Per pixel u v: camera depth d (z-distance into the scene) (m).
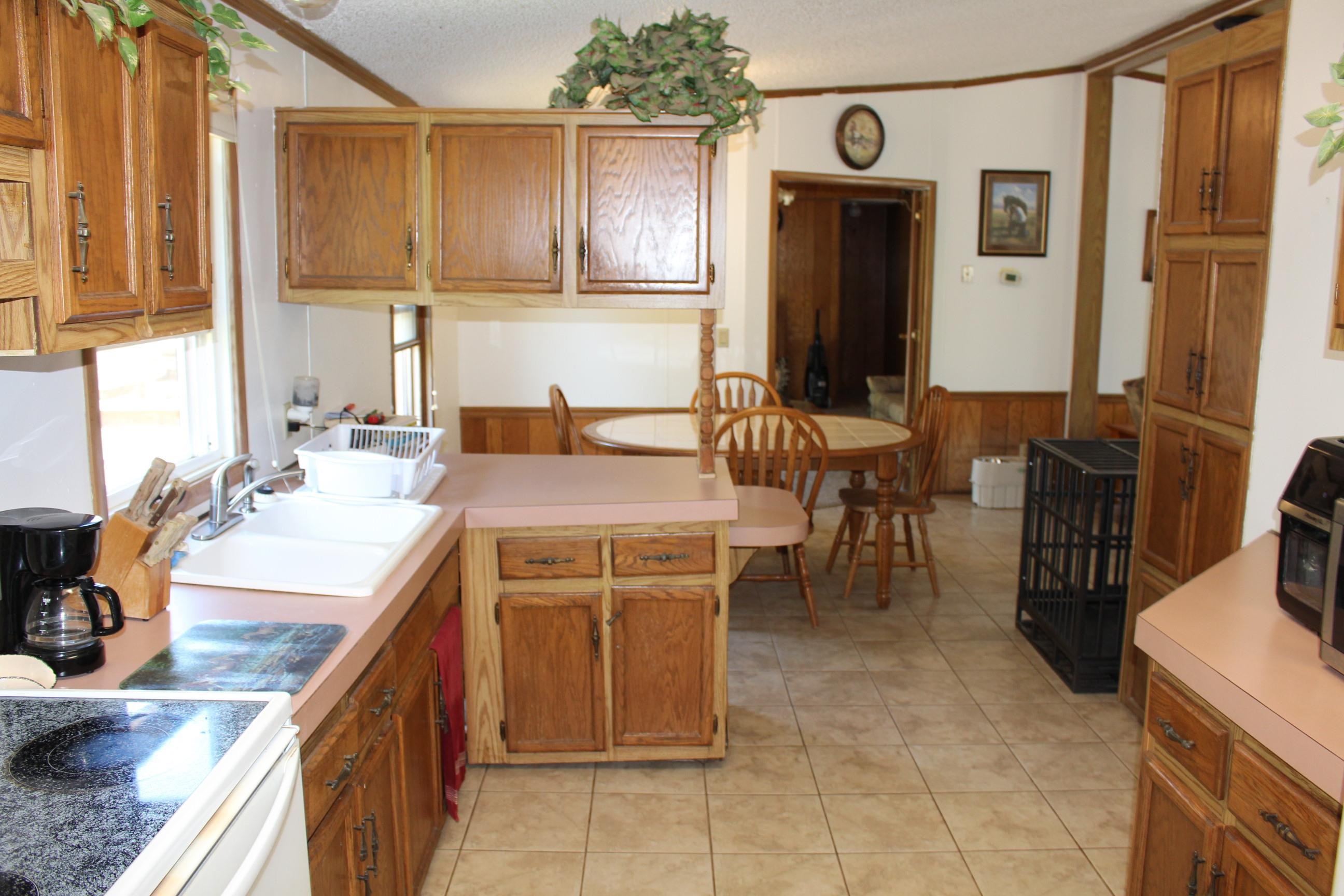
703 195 2.90
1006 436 6.49
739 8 3.57
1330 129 1.78
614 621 2.75
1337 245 2.08
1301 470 1.84
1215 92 2.74
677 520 2.71
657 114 2.83
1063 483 3.63
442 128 2.88
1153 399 3.10
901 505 4.42
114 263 1.45
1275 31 2.48
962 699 3.39
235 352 2.63
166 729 1.21
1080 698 3.41
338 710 1.64
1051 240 6.31
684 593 2.75
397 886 1.99
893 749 3.03
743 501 3.43
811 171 5.93
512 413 6.36
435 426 5.42
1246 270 2.61
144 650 1.59
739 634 3.99
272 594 1.89
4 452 1.66
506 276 2.94
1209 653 1.68
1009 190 6.23
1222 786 1.63
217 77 1.87
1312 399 2.35
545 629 2.76
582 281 2.93
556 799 2.73
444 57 3.59
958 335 6.36
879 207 9.93
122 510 2.05
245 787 1.14
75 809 1.03
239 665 1.52
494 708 2.80
